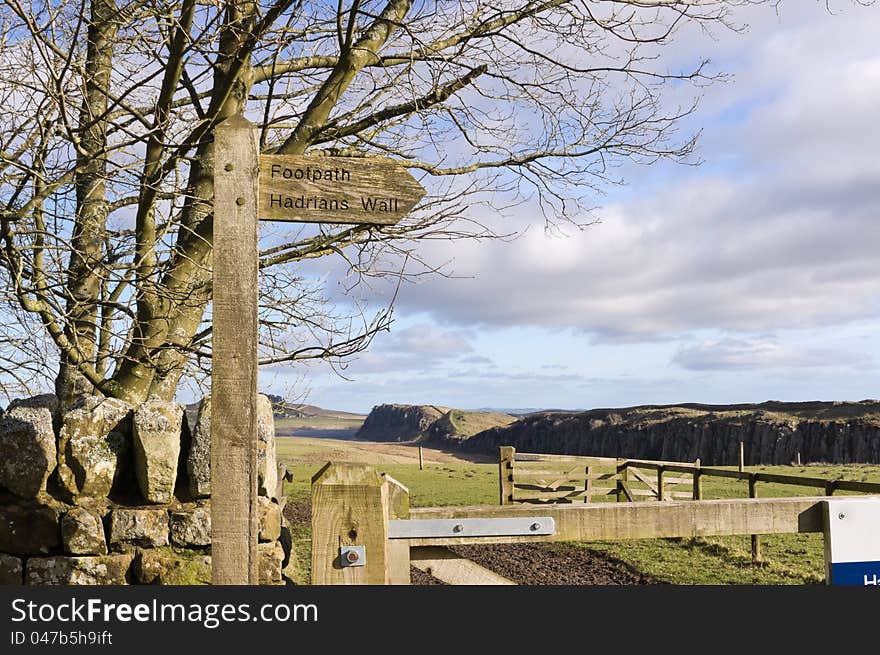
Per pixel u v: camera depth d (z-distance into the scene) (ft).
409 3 22.76
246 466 11.32
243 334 11.57
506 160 26.27
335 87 21.27
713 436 204.33
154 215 21.45
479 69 23.04
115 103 17.93
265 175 12.11
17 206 19.83
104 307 22.91
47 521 14.37
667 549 40.98
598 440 239.91
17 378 20.12
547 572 34.86
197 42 18.16
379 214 12.44
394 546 10.53
